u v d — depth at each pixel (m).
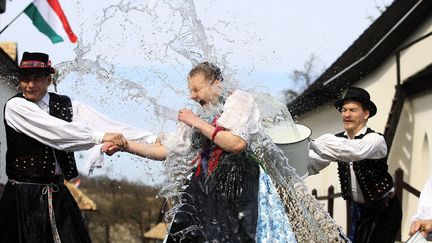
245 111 4.96
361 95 6.54
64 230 5.50
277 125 5.51
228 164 5.02
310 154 6.47
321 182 16.84
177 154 5.17
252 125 4.97
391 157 13.62
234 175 5.00
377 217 6.70
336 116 14.80
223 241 4.88
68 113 5.58
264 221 4.95
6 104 5.45
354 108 6.54
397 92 13.55
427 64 12.74
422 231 5.67
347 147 6.26
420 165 12.95
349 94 6.57
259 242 4.90
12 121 5.43
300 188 5.33
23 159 5.46
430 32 12.71
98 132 5.36
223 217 4.94
